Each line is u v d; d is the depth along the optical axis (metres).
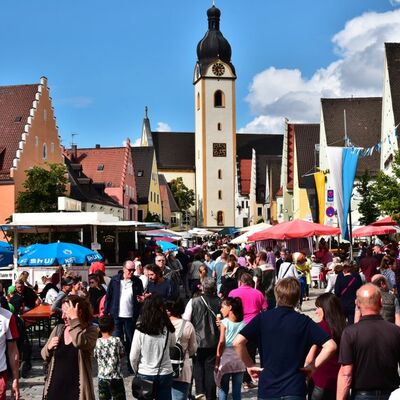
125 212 85.62
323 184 35.44
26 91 62.62
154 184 103.06
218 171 122.31
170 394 9.12
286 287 7.13
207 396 11.30
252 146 144.00
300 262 23.03
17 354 8.77
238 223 131.62
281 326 6.98
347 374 7.05
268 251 28.38
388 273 18.28
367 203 50.00
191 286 26.69
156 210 104.38
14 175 57.03
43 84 62.78
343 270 15.64
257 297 12.62
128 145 88.31
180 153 140.75
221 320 11.06
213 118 122.75
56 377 8.20
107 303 15.38
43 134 62.59
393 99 53.06
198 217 125.62
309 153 82.25
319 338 6.94
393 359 7.02
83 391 8.14
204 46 124.19
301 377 6.88
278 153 143.88
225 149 122.69
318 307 8.31
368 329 7.07
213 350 11.34
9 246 28.80
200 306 11.40
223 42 123.94
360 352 7.02
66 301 8.29
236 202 131.75
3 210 56.91
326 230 28.56
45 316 16.23
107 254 33.53
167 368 9.06
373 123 71.00
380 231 35.84
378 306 7.20
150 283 15.19
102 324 9.98
